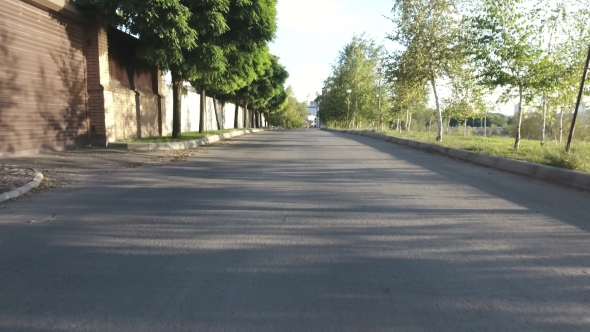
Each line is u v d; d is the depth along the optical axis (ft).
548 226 19.35
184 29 45.52
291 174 34.01
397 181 31.01
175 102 60.70
